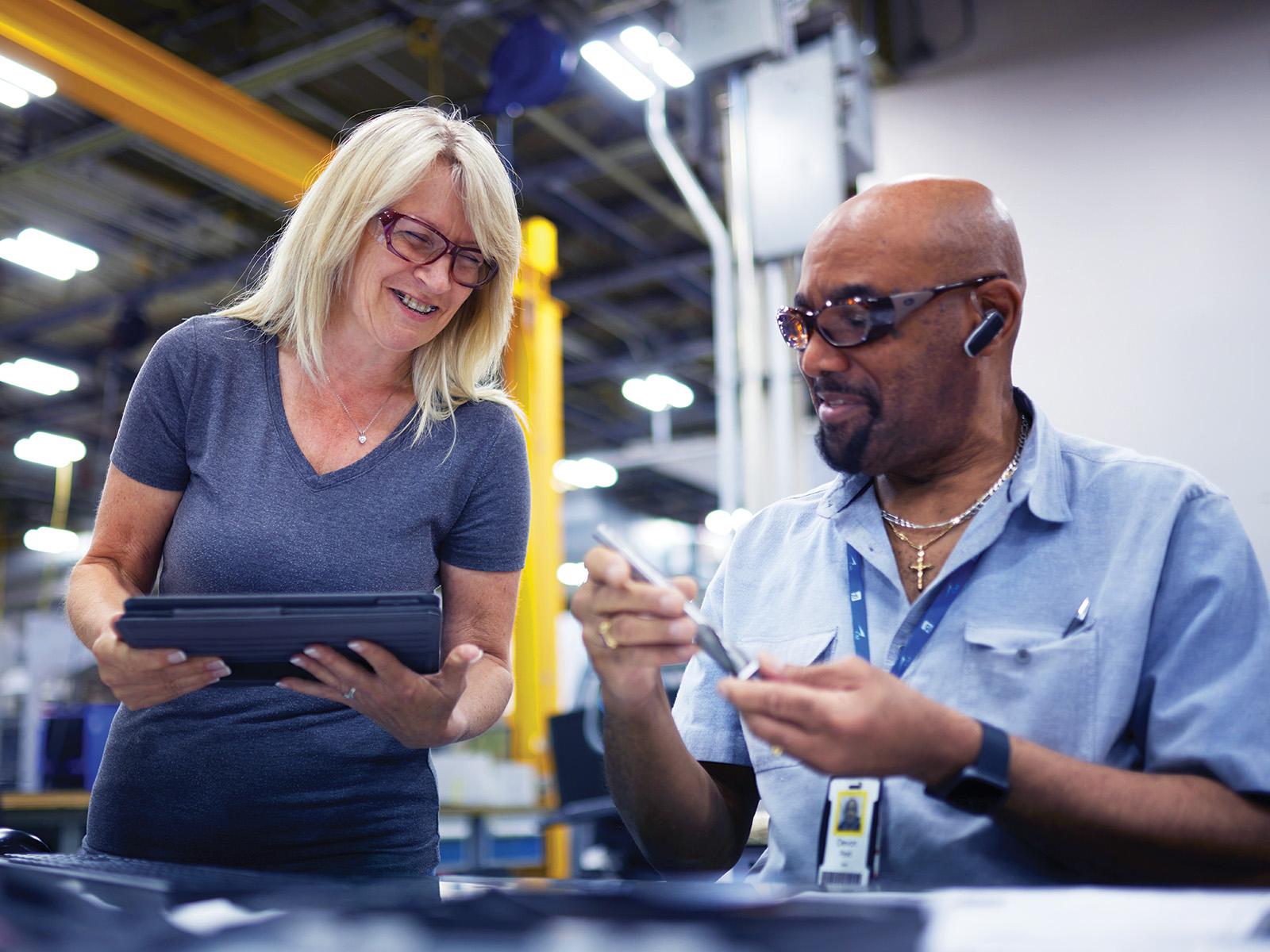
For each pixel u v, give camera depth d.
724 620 1.24
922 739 0.82
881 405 1.06
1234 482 3.92
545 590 7.09
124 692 1.05
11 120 7.58
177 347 1.36
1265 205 4.03
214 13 6.76
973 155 4.62
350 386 1.42
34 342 11.07
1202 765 0.91
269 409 1.37
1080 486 1.09
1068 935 0.55
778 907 0.66
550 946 0.56
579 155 8.29
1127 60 4.35
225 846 1.26
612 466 14.08
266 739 1.26
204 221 8.79
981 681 1.02
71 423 12.93
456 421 1.44
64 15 5.09
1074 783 0.86
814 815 1.06
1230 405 3.96
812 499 1.28
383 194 1.30
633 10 6.64
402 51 7.09
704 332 11.33
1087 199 4.34
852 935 0.56
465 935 0.59
